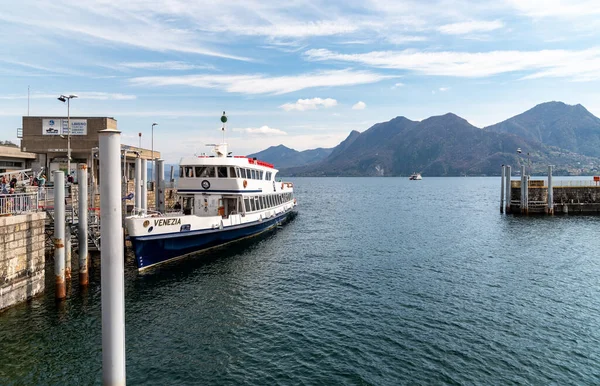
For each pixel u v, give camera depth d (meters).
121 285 9.57
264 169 47.06
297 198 137.25
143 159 39.47
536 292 26.38
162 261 31.75
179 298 24.53
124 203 35.91
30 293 22.16
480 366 16.58
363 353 17.62
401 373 15.97
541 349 18.12
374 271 31.89
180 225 31.69
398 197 141.12
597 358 17.34
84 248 24.97
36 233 22.50
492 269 32.66
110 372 9.51
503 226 58.66
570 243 44.41
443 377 15.69
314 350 17.89
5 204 21.48
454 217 72.25
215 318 21.50
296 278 29.55
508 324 20.95
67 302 22.42
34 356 16.64
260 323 20.89
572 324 20.97
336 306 23.56
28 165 45.03
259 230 46.38
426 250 40.91
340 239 47.50
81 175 24.92
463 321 21.33
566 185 77.12
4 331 18.67
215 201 38.41
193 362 16.73
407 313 22.47
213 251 37.16
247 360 16.95
